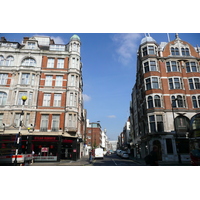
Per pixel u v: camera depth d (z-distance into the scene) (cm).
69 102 2528
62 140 2403
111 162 2239
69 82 2611
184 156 2239
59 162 2186
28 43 2742
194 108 2453
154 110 2422
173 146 2281
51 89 2556
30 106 2412
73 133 2495
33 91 2484
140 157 3189
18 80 2478
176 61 2664
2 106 2372
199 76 2595
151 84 2541
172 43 2803
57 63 2714
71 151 2650
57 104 2528
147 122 2517
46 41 3191
